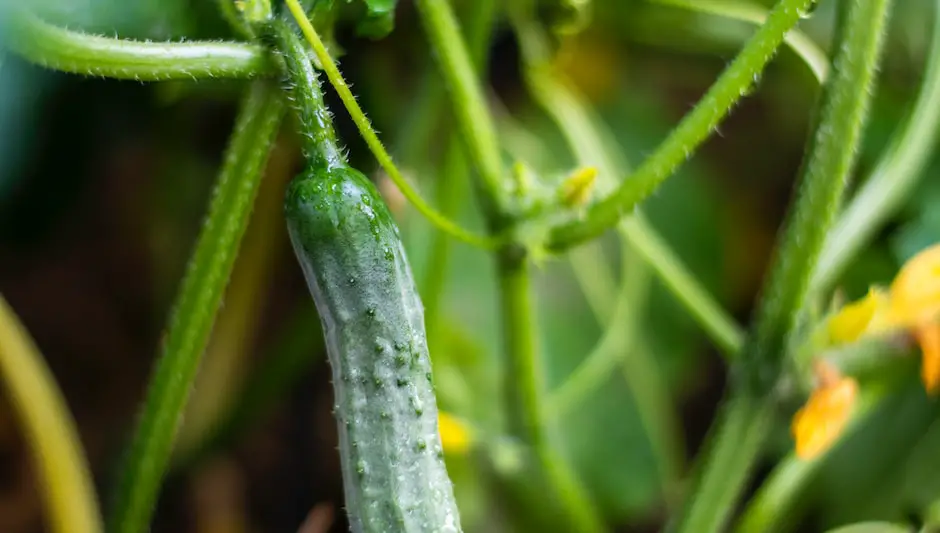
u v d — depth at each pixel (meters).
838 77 0.81
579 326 1.13
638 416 1.12
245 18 0.76
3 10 0.73
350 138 1.01
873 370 0.87
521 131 1.17
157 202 1.11
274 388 1.05
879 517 0.98
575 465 1.09
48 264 1.15
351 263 0.72
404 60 1.04
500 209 0.84
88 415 1.12
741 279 1.28
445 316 1.04
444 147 0.96
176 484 1.04
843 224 0.90
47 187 1.07
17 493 1.08
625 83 1.25
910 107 0.91
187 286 0.80
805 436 0.84
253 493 1.08
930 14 1.10
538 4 1.00
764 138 1.30
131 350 1.15
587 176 0.84
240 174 0.78
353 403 0.72
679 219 1.24
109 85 1.00
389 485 0.72
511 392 0.90
